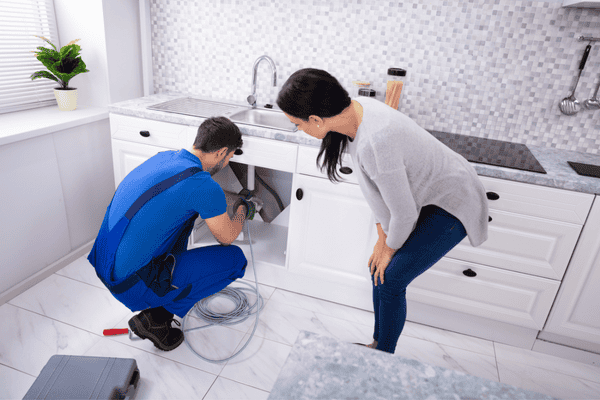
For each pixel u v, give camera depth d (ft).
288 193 8.27
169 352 5.64
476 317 6.52
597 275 5.61
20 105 7.25
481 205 4.55
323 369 1.76
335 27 7.33
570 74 6.63
